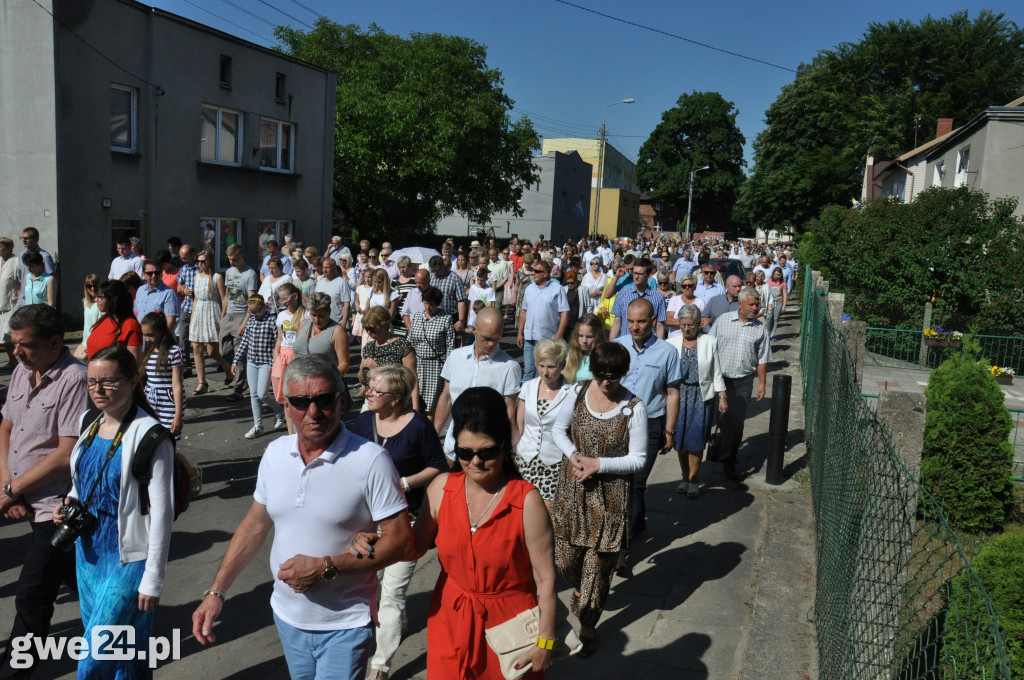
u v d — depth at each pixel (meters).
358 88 28.06
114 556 3.46
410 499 4.21
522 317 9.43
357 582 3.01
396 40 31.19
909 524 2.95
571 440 4.49
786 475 7.66
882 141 45.47
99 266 16.52
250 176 20.91
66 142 15.57
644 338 5.84
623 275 9.99
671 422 5.86
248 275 10.52
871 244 17.05
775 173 51.78
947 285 16.31
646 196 91.19
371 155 27.56
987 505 6.57
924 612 3.11
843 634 3.48
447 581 3.05
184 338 11.57
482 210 34.12
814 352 8.48
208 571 5.39
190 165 18.78
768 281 16.97
